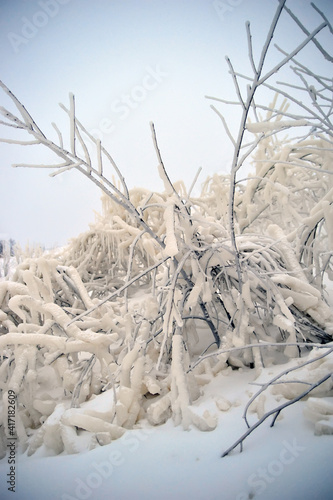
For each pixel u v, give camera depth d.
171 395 1.20
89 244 3.64
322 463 0.77
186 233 1.29
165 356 1.67
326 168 2.23
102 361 1.49
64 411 1.17
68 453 1.05
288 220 2.60
